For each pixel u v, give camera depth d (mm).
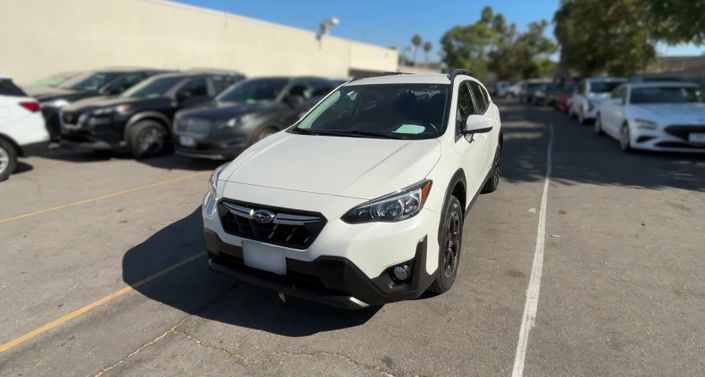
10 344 2871
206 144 7246
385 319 3084
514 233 4602
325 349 2781
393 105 4074
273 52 23641
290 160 3205
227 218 2969
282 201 2738
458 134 3760
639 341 2793
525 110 23328
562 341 2807
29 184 6828
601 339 2820
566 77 32562
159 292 3521
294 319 3117
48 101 9617
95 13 15156
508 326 2975
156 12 17188
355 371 2578
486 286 3508
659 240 4355
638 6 21391
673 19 12234
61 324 3088
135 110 8453
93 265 3996
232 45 20859
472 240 4434
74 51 14719
